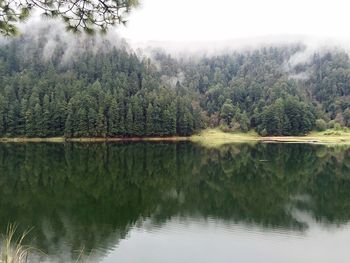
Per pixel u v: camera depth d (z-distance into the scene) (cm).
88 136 10012
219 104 14688
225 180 4056
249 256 1833
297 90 15625
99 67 14600
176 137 11219
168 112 10994
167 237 2097
